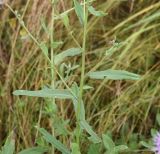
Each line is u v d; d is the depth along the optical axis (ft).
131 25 2.76
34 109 2.68
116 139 2.55
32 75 2.79
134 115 2.61
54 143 1.79
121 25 2.76
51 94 1.73
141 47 2.77
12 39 2.90
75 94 1.75
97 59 2.77
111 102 2.62
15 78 2.80
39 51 2.81
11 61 2.83
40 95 1.72
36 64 2.80
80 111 1.74
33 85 2.74
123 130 2.54
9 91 2.78
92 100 2.64
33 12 2.86
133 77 1.69
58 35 2.85
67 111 2.64
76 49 1.89
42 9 2.85
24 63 2.81
